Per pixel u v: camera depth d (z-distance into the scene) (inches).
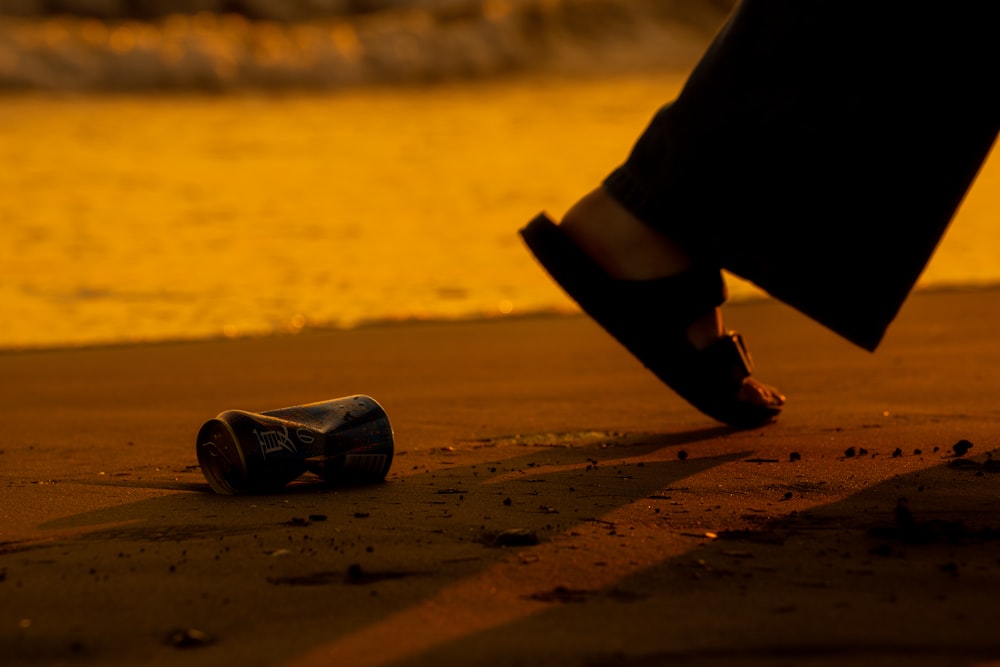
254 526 243.1
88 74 2165.4
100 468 320.5
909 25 301.6
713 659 161.9
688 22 2689.5
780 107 315.3
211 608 186.5
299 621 179.9
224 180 1216.2
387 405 419.8
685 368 351.6
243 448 274.2
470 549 221.9
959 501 260.5
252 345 569.6
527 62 2487.7
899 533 229.8
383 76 2378.2
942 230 315.6
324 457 282.7
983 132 306.5
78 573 207.6
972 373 456.4
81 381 486.0
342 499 270.8
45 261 823.7
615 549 221.3
